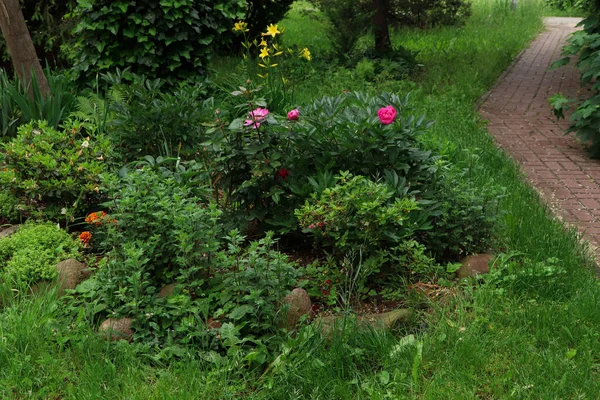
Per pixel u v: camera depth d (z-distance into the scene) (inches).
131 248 142.9
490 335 141.8
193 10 309.4
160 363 129.6
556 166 281.3
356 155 179.9
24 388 122.1
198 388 122.5
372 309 156.6
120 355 130.3
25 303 144.3
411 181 179.6
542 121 365.7
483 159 268.2
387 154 178.2
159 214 150.6
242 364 129.6
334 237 162.4
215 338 134.9
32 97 262.7
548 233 192.4
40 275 153.9
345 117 185.8
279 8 539.2
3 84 268.2
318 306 155.9
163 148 224.1
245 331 139.1
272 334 138.6
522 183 245.0
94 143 205.5
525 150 306.3
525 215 206.7
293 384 125.7
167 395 118.2
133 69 322.7
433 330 144.6
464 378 127.6
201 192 188.2
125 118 226.2
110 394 120.6
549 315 146.5
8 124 250.5
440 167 187.2
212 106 248.5
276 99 293.6
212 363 130.3
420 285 162.4
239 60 487.5
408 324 147.5
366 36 519.2
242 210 180.5
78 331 136.4
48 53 422.0
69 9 383.6
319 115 184.1
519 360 132.3
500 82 485.4
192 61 324.8
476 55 574.6
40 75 269.9
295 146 177.5
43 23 400.5
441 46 612.7
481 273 167.9
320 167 178.5
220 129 178.1
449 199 179.3
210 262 146.8
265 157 174.2
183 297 137.0
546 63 573.0
